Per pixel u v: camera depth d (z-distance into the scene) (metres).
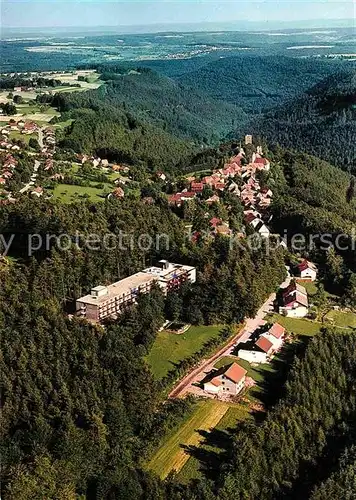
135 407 133.88
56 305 170.38
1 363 138.25
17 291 166.88
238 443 123.44
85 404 131.00
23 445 122.12
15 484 108.75
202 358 162.62
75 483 114.88
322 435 126.25
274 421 128.75
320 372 145.88
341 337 161.38
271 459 119.25
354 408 136.38
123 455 121.75
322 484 111.94
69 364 144.50
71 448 118.06
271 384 151.50
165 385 147.50
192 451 126.75
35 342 148.12
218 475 118.31
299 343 170.75
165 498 111.19
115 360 145.25
